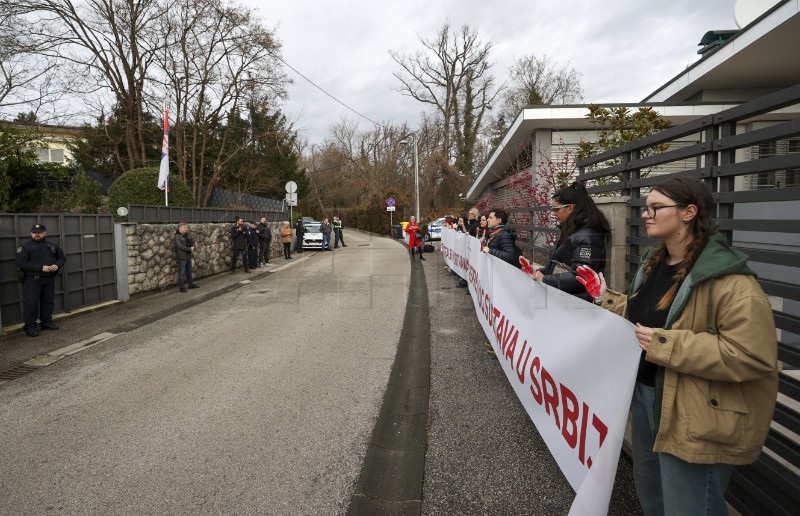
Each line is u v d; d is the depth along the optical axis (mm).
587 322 2104
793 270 3422
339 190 52625
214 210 14234
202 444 3402
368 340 6145
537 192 12117
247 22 18625
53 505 2707
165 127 12516
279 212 21906
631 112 13109
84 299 8586
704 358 1445
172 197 14508
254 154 24500
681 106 12688
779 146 9961
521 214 11141
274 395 4312
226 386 4578
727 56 10781
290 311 8172
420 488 2752
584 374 2125
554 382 2504
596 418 1998
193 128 20625
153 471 3051
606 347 1922
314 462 3123
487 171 21484
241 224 13906
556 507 2496
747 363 1393
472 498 2625
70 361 5598
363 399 4172
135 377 4938
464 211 28750
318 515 2564
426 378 4633
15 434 3656
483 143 37938
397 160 42656
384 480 2896
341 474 2967
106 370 5211
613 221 4363
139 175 14109
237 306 8844
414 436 3426
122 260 9422
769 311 1433
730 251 1551
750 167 2289
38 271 6840
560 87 42312
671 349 1518
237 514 2580
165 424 3758
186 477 2969
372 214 40812
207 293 10453
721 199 2551
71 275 8281
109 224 9242
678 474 1606
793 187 1963
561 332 2422
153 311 8539
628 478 2650
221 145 22156
